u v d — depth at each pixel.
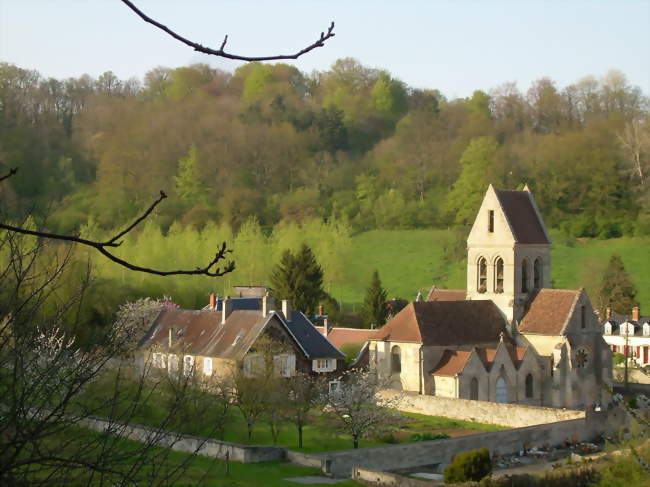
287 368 89.62
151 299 121.44
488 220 100.81
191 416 32.78
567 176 186.62
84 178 188.50
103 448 17.89
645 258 164.75
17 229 12.62
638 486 53.94
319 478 58.59
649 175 185.38
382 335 94.94
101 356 19.95
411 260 173.62
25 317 17.67
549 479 57.91
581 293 97.06
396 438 74.94
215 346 89.75
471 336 95.62
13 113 186.50
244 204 190.38
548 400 95.25
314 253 158.50
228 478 52.94
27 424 16.73
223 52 12.29
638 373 105.44
